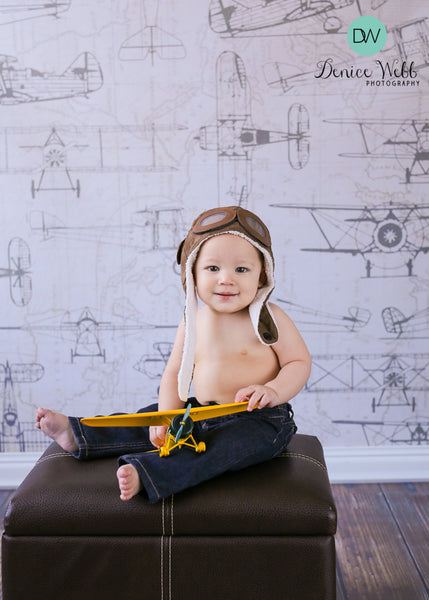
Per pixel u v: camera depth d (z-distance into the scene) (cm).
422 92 195
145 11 193
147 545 115
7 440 210
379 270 202
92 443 134
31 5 193
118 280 203
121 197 200
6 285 204
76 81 196
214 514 114
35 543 116
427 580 147
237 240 127
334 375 206
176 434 121
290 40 194
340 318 204
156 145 198
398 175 198
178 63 195
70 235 201
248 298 130
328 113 196
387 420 208
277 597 115
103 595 116
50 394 208
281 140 197
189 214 200
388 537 168
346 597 140
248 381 135
